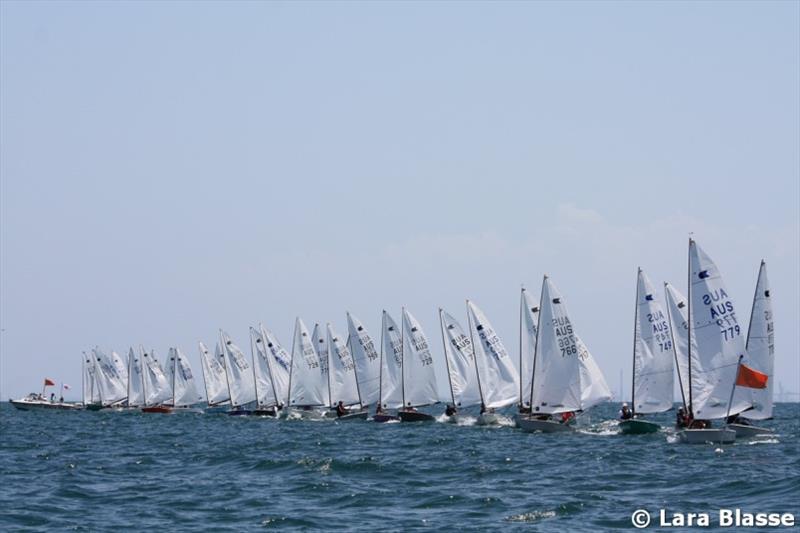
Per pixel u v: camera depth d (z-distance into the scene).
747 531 149.75
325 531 152.12
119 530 155.00
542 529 151.62
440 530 151.62
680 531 150.38
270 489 196.25
